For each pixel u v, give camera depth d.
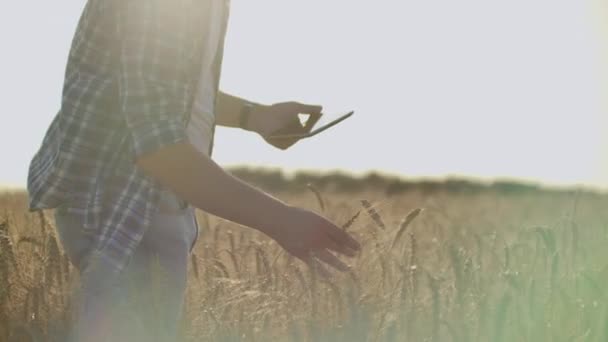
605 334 3.55
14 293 4.21
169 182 2.43
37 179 2.84
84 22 2.77
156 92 2.47
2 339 3.90
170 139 2.42
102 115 2.69
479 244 4.63
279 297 4.13
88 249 2.75
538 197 10.19
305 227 2.43
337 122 3.33
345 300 3.88
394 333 3.66
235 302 3.93
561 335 3.57
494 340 3.52
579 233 4.44
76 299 3.40
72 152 2.70
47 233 4.63
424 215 6.77
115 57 2.68
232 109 3.44
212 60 2.78
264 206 2.43
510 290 3.71
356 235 4.66
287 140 3.42
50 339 3.84
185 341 3.75
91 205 2.68
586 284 3.80
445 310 3.85
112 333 2.69
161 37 2.49
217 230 5.70
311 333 3.83
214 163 2.46
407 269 3.88
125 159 2.68
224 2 2.78
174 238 2.82
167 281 2.78
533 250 4.34
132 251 2.64
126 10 2.57
